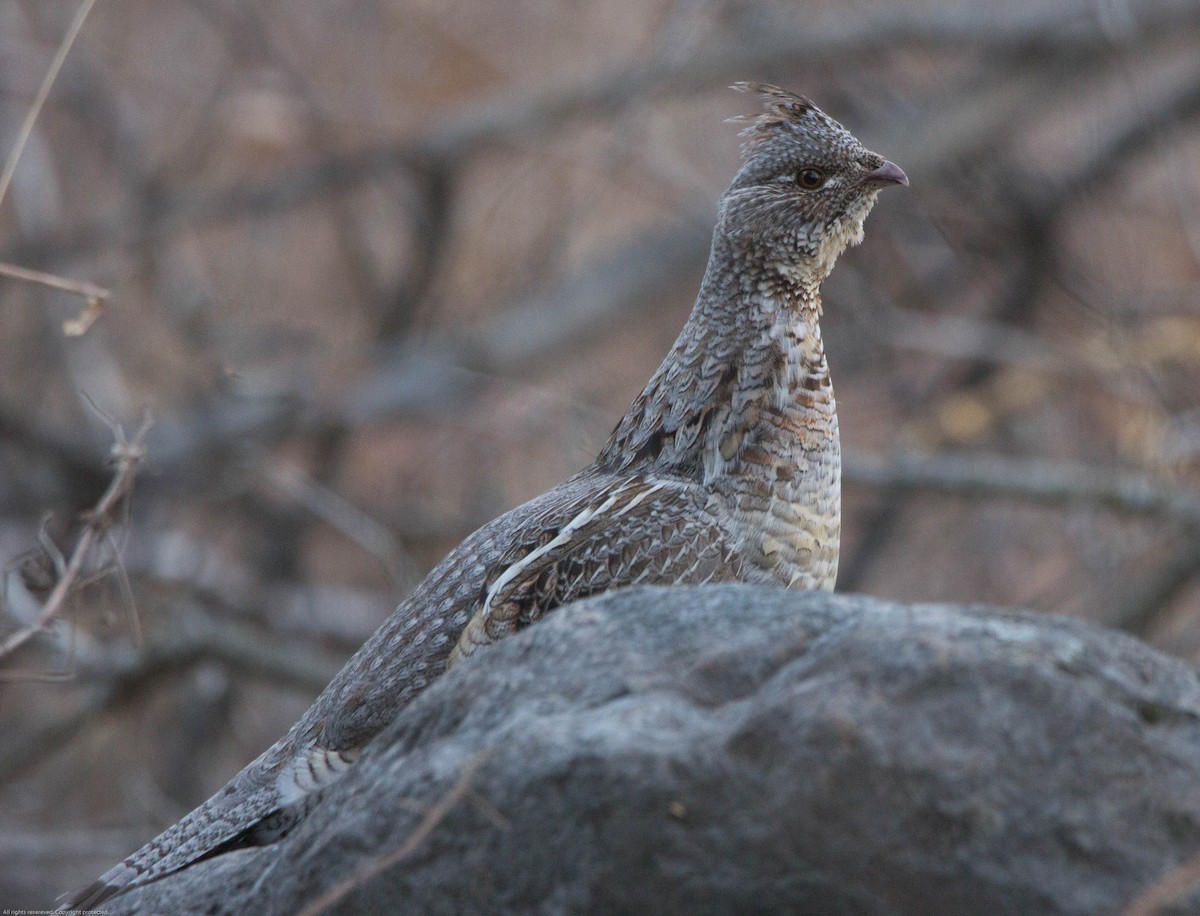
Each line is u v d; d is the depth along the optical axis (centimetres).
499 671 429
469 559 613
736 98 1822
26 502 1552
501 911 387
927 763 368
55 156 1909
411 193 1808
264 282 1834
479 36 1981
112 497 669
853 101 1867
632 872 375
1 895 1330
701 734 385
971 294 1834
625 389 1770
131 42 1945
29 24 1877
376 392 1597
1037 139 1878
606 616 432
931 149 1742
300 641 1511
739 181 690
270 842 550
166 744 1549
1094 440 1620
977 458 1562
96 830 1397
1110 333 1419
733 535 630
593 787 379
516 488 1612
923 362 1723
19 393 1730
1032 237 1717
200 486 1581
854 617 416
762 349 659
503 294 1858
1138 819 367
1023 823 365
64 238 1700
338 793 435
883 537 1546
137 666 1288
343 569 1691
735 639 414
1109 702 376
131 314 1695
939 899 364
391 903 398
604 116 1714
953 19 1747
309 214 1892
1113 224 1694
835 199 677
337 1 1936
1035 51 1764
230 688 1530
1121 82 1769
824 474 654
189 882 474
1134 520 1330
